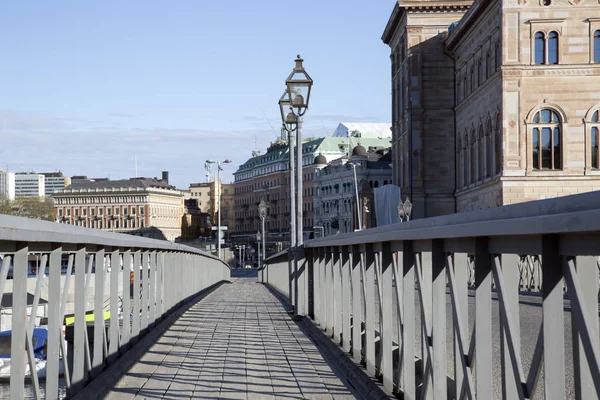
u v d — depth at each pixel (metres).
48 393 7.95
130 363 12.80
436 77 91.44
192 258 30.00
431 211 91.44
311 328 18.16
